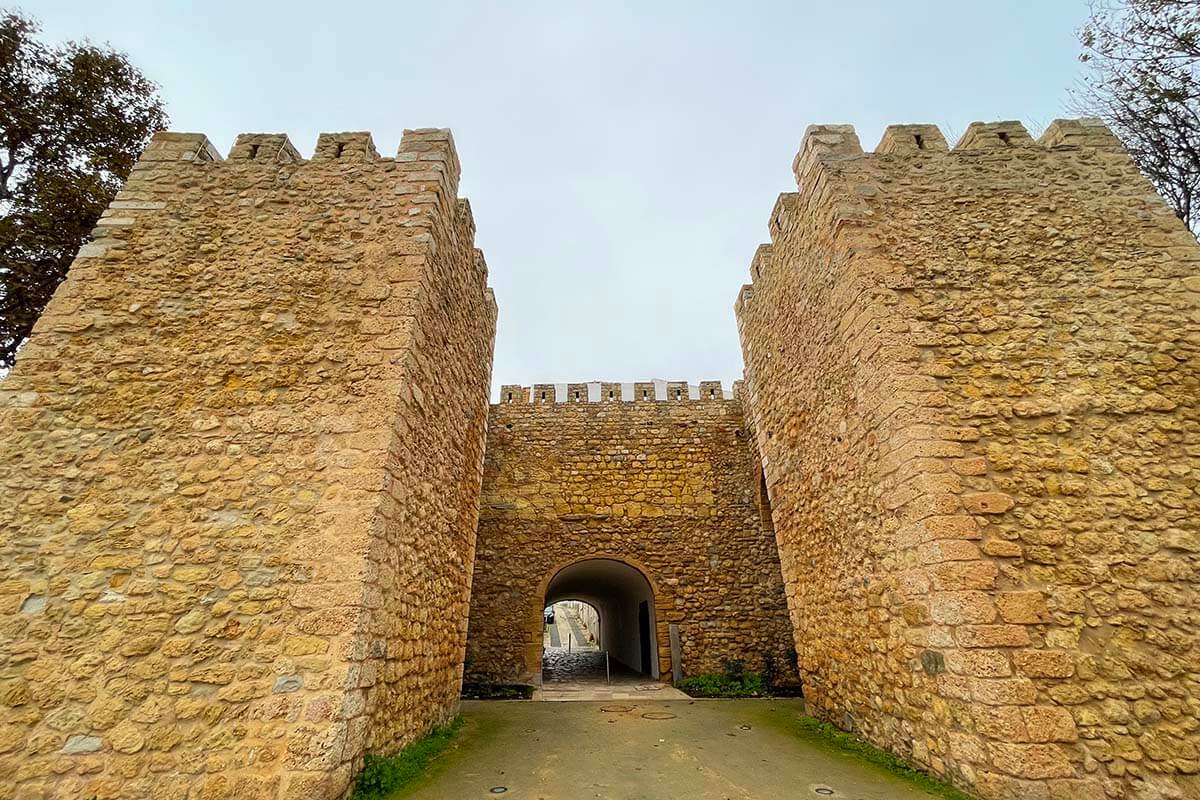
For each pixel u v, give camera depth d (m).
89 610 4.28
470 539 8.31
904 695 5.02
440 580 6.61
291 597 4.33
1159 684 4.09
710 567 12.54
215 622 4.25
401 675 5.20
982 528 4.60
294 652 4.14
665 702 9.18
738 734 6.55
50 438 4.94
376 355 5.41
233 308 5.67
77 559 4.46
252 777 3.75
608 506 13.05
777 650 11.85
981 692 4.08
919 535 4.80
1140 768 3.85
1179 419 5.07
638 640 15.20
